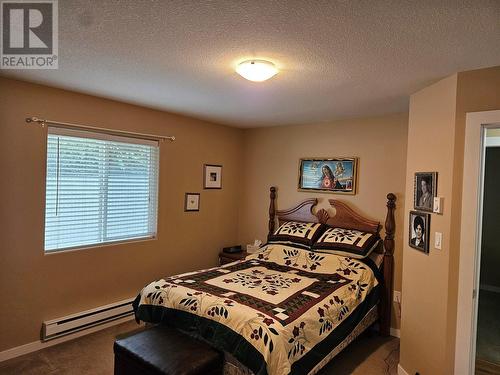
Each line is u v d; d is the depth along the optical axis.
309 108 3.31
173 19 1.51
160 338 2.23
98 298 3.15
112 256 3.26
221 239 4.48
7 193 2.53
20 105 2.56
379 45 1.74
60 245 2.90
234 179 4.64
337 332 2.48
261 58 1.96
